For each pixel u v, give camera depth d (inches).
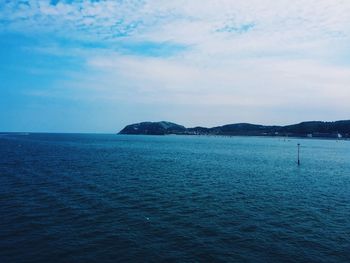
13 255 840.9
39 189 1670.8
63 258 829.8
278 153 5132.9
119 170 2546.8
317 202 1513.3
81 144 7071.9
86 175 2212.1
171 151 5265.8
